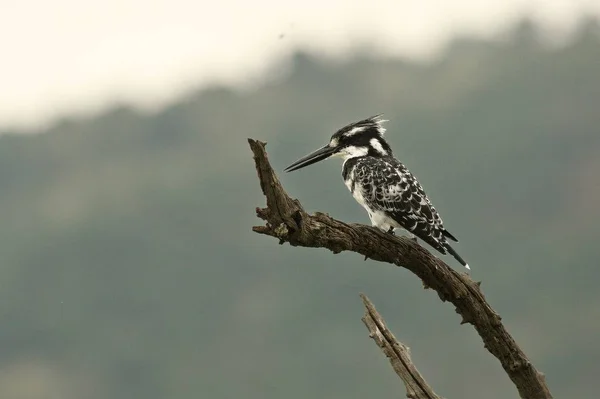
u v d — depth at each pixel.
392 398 28.36
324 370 29.17
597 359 29.00
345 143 11.48
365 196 10.81
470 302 8.51
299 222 7.86
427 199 10.79
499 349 8.48
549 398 8.41
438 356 27.94
